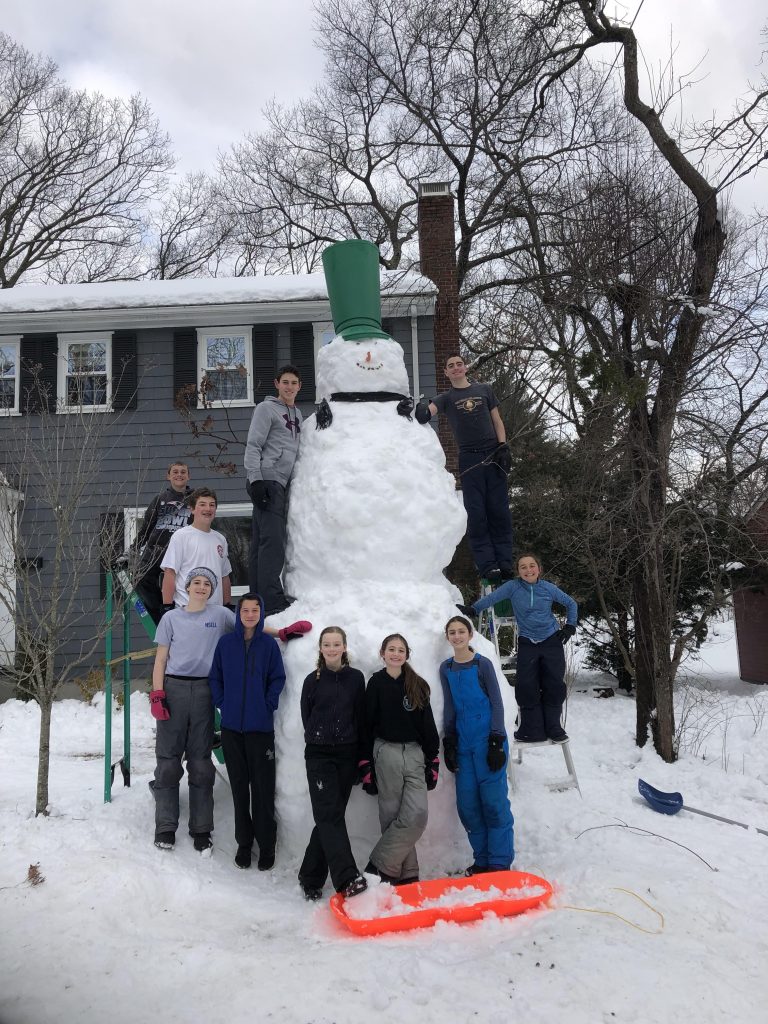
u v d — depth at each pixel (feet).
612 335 25.52
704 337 25.81
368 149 69.87
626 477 28.07
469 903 12.79
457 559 42.04
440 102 56.80
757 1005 9.94
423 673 14.94
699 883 13.70
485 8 44.19
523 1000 9.79
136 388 42.39
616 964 10.69
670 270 24.95
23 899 12.17
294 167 72.79
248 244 74.69
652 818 18.28
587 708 33.68
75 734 30.07
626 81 29.43
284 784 14.71
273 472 17.03
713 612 35.55
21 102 74.43
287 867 14.74
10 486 24.57
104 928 11.62
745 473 26.53
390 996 9.89
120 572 18.75
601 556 32.83
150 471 41.81
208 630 15.47
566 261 31.89
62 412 39.75
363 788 14.29
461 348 53.67
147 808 16.33
